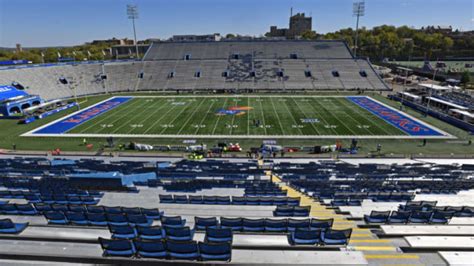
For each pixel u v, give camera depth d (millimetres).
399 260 8281
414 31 158375
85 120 41688
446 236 9320
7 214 11062
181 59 74750
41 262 7777
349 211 12188
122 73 68875
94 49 129125
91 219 10242
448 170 21031
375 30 151750
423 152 29328
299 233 8805
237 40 81375
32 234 9469
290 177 19406
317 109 46344
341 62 72812
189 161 25406
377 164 23859
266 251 8094
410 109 46031
